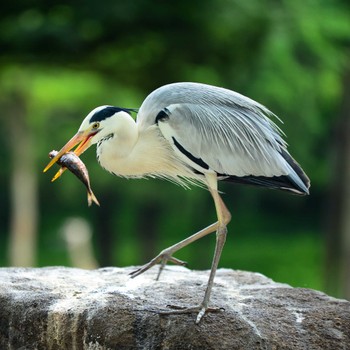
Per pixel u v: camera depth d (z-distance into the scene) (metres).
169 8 16.94
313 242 36.91
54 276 8.57
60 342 7.44
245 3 17.66
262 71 20.58
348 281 21.39
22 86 22.75
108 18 16.59
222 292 8.02
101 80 19.89
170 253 8.20
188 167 8.07
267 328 7.15
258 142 7.86
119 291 7.84
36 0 16.91
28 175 26.45
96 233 35.25
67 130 27.86
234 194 37.91
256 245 36.31
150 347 7.03
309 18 20.22
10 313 7.73
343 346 7.15
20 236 26.66
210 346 6.90
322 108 27.16
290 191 8.00
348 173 21.86
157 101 8.02
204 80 18.50
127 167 8.09
